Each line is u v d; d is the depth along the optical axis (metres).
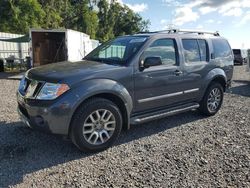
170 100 5.78
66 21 53.16
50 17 43.44
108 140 4.72
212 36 7.02
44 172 3.96
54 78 4.34
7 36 23.53
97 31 64.88
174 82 5.75
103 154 4.58
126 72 4.91
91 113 4.47
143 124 6.16
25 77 4.95
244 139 5.31
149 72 5.24
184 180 3.77
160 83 5.46
